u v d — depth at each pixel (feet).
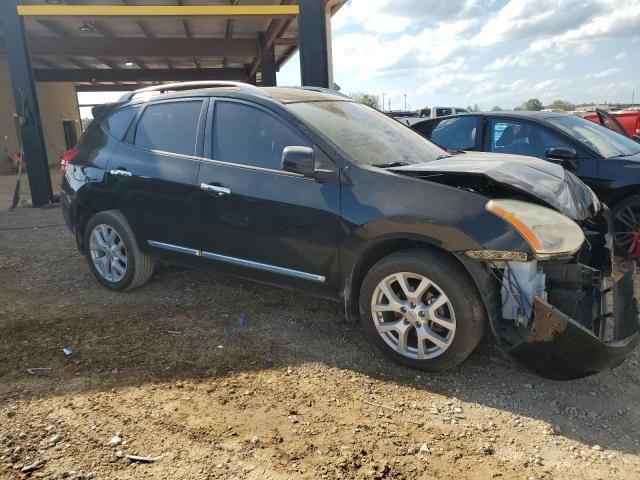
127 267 16.42
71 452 9.06
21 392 11.03
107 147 16.80
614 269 13.78
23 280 18.44
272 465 8.75
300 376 11.67
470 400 10.70
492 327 10.57
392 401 10.68
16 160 62.34
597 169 19.26
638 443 9.39
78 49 54.13
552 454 9.06
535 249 10.19
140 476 8.47
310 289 13.00
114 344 13.29
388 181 11.73
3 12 33.01
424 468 8.68
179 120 15.35
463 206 10.86
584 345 9.81
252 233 13.50
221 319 14.75
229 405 10.55
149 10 33.24
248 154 13.82
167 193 14.99
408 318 11.52
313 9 32.65
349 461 8.85
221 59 70.49
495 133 22.22
